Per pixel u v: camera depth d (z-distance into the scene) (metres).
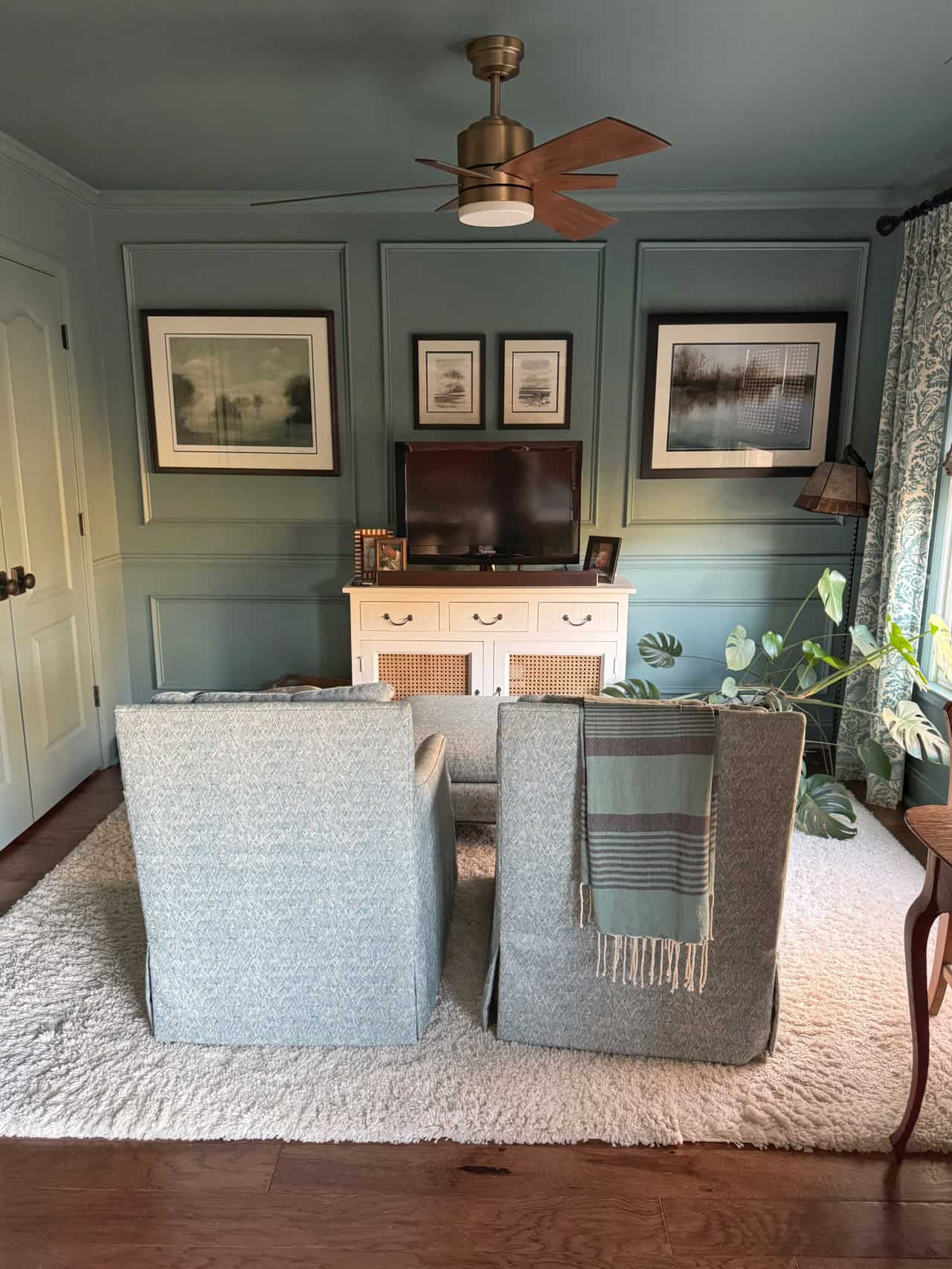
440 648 3.84
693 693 4.27
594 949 2.02
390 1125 1.88
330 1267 1.58
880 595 3.71
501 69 2.36
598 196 3.85
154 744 1.90
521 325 4.01
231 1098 1.96
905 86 2.65
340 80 2.59
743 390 4.02
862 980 2.41
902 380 3.58
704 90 2.68
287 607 4.26
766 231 3.92
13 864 3.13
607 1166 1.81
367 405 4.09
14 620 3.27
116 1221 1.68
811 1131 1.88
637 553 4.20
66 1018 2.24
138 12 2.15
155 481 4.16
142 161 3.40
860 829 3.43
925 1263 1.60
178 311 3.97
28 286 3.34
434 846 2.26
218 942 2.06
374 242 3.94
